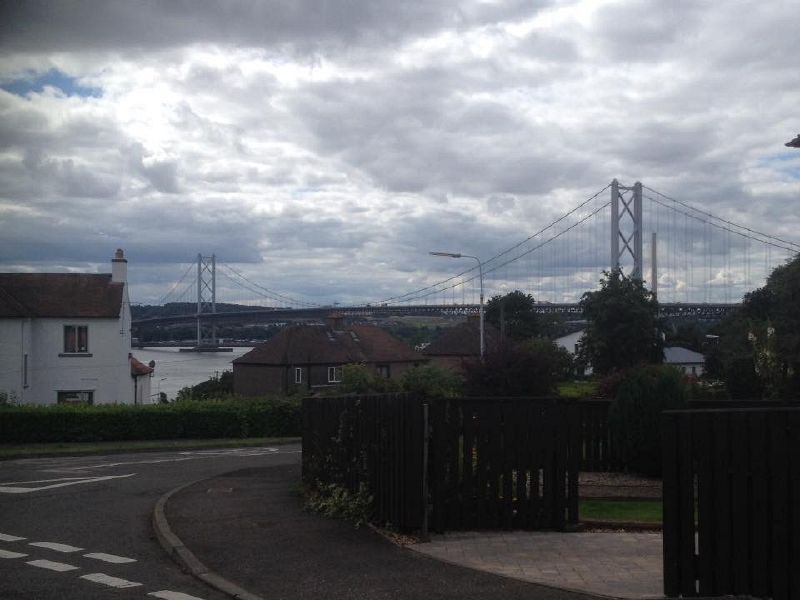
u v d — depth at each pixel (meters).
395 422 11.13
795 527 7.69
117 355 42.47
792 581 7.68
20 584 8.73
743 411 7.89
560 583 8.59
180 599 8.16
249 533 11.25
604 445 17.78
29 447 30.17
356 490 12.51
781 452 7.76
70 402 37.81
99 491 16.88
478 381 31.27
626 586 8.47
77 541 11.21
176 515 12.77
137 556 10.23
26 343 40.12
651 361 53.16
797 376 41.50
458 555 9.90
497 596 8.06
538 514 11.32
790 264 43.72
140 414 34.38
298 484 16.19
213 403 36.09
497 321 74.31
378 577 8.85
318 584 8.59
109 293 43.16
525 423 11.35
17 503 14.98
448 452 11.16
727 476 7.90
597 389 27.92
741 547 7.83
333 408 13.80
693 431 7.98
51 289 42.47
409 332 85.69
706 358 57.59
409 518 10.68
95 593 8.37
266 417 36.66
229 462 25.09
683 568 7.94
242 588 8.46
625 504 13.73
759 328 44.50
